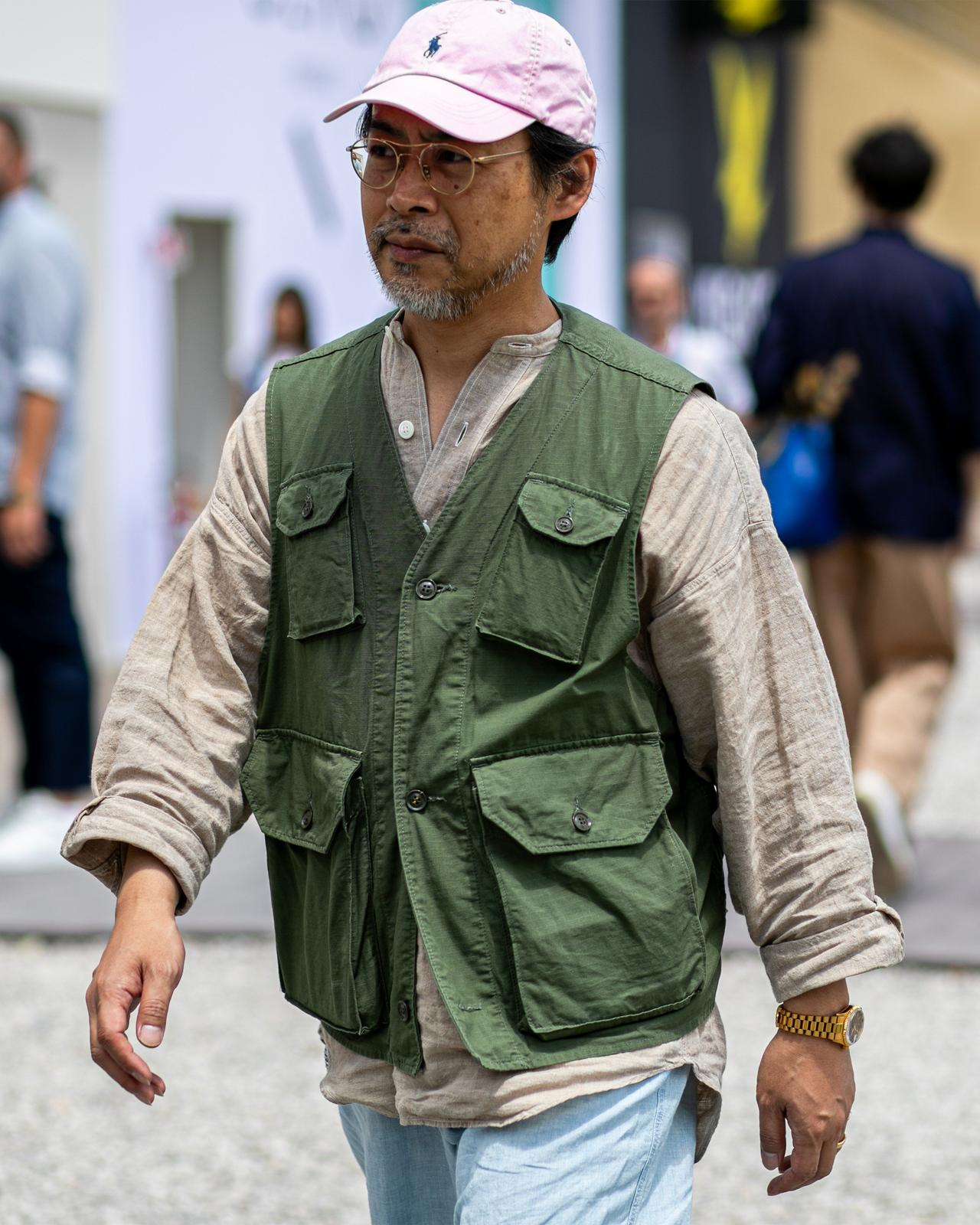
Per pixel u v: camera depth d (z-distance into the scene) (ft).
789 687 21.61
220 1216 36.65
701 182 152.35
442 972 20.42
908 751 57.62
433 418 21.63
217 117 107.96
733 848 21.57
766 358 58.85
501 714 20.70
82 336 63.93
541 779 20.65
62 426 62.69
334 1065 22.29
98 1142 40.32
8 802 70.95
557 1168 20.24
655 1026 20.85
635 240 144.36
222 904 57.36
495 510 20.93
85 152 100.42
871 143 58.23
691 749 21.93
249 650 22.43
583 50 138.31
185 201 106.32
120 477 102.68
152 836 21.13
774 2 145.07
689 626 20.93
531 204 21.13
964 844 65.31
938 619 57.98
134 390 103.40
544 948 20.35
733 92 155.12
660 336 76.69
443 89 20.61
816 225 168.76
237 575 22.21
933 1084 43.70
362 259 117.91
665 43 147.02
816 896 21.27
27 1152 39.73
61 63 98.27
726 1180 38.63
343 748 21.21
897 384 57.16
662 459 20.95
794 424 58.23
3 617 62.85
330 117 21.21
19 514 61.46
